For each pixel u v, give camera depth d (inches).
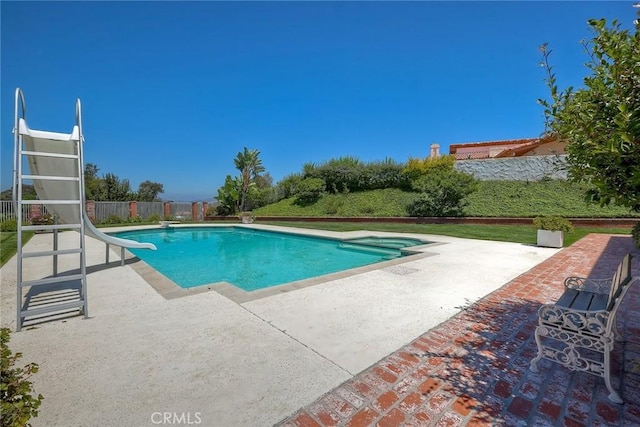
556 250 327.6
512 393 82.7
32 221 544.1
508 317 137.9
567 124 86.4
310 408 76.3
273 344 111.0
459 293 174.4
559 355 101.9
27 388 49.7
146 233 614.9
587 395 81.7
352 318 136.2
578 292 114.3
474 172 779.4
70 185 185.9
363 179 896.3
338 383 86.9
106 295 171.8
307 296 167.5
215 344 111.0
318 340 114.2
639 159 69.6
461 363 98.2
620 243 373.1
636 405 77.3
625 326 127.1
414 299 163.2
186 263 346.9
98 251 327.3
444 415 73.9
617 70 71.4
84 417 72.7
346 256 386.3
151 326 128.0
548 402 78.9
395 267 242.1
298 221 827.4
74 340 115.2
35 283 130.6
